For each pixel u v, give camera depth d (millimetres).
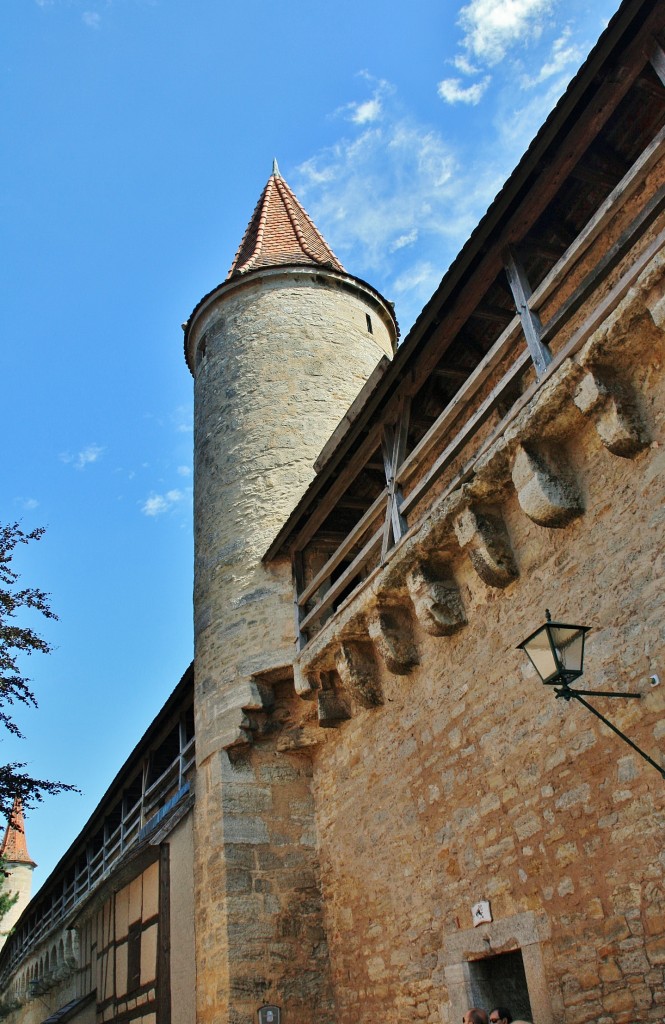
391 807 7840
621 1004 4996
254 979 8281
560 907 5598
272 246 14594
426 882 7105
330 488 9219
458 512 6859
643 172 5598
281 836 9172
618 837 5246
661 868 4906
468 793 6738
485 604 6926
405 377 7953
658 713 5102
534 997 5637
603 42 5531
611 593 5625
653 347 5449
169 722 12562
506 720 6445
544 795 5914
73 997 15680
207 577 10961
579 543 6000
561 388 5812
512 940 5957
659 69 5535
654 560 5328
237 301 13266
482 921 6305
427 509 7805
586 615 5793
